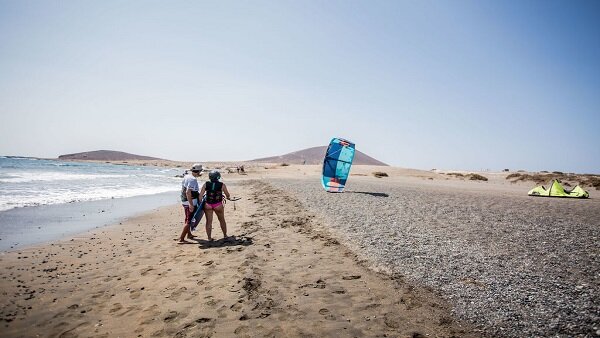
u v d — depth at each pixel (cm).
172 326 417
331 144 2009
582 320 394
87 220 1152
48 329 422
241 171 5484
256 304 466
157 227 1055
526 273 561
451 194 1953
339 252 706
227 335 389
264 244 778
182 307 468
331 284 534
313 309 450
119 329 417
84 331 416
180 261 680
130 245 826
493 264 611
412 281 539
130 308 475
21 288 551
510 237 820
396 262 631
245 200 1669
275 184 2734
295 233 887
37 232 946
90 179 3428
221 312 447
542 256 659
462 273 566
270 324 412
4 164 6812
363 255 679
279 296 491
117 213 1320
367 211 1215
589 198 1992
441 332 387
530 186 3575
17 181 2664
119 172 6150
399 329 395
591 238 818
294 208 1321
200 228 1003
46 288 553
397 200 1555
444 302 462
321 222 1019
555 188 2027
